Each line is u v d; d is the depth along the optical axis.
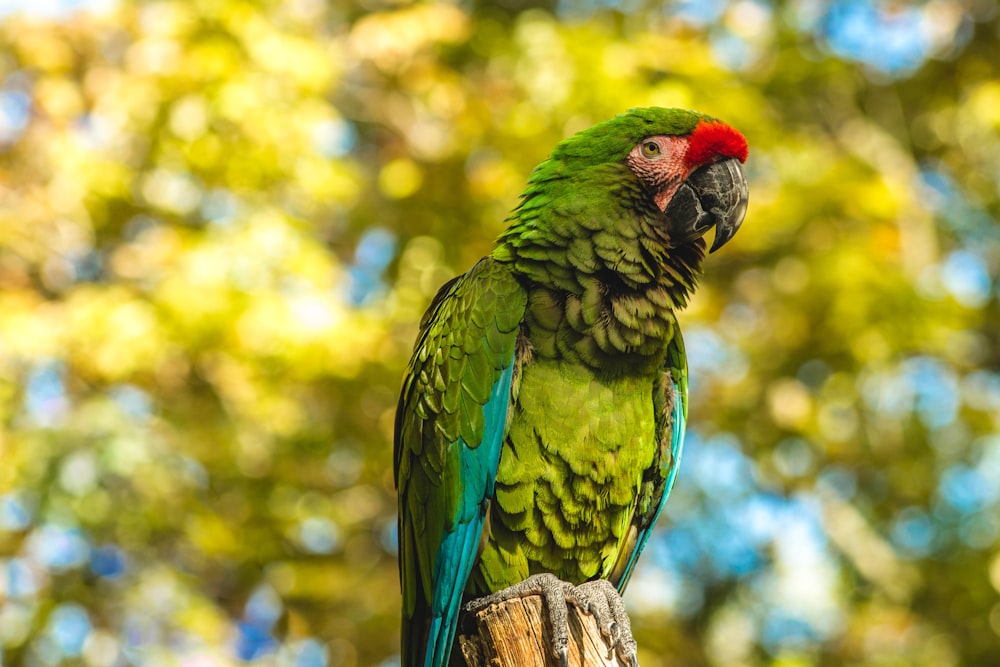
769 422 11.69
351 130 13.08
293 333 10.22
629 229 5.31
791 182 11.24
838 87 12.90
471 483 5.18
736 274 11.84
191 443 11.01
